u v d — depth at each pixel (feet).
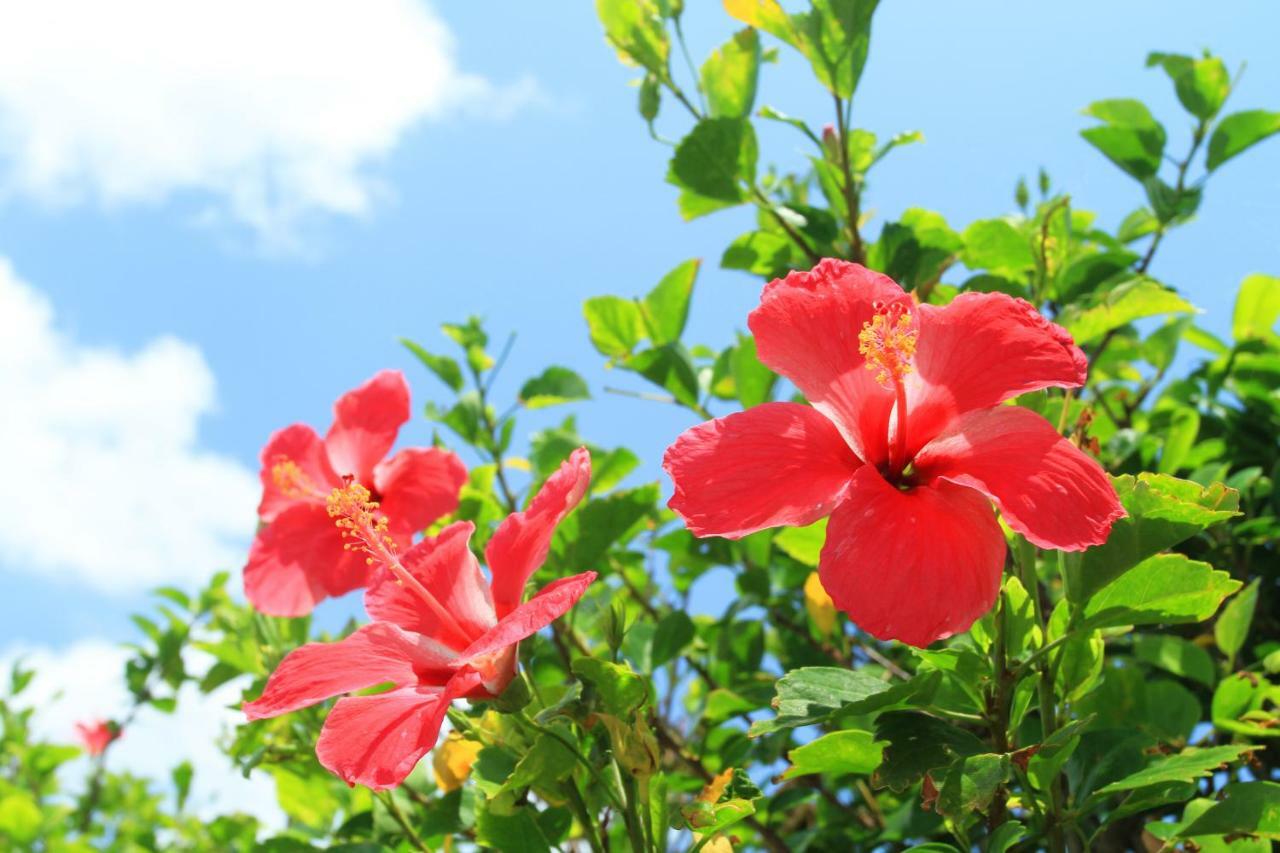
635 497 2.20
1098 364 2.47
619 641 1.51
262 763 2.05
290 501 2.03
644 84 2.28
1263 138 2.34
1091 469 1.39
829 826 2.31
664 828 1.48
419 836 1.87
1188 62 2.43
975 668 1.50
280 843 1.98
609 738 1.52
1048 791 1.50
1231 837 1.53
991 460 1.42
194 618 3.42
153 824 4.16
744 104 2.27
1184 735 1.93
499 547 1.51
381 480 2.04
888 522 1.37
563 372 2.62
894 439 1.49
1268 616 2.27
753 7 2.05
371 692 1.96
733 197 2.21
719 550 2.52
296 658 1.49
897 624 1.34
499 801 1.59
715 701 2.13
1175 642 2.05
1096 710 1.89
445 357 2.62
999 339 1.47
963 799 1.38
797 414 1.45
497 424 2.61
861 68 2.05
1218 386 2.51
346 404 2.05
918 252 2.14
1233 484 2.23
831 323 1.49
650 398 2.48
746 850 2.41
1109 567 1.47
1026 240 2.28
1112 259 2.23
